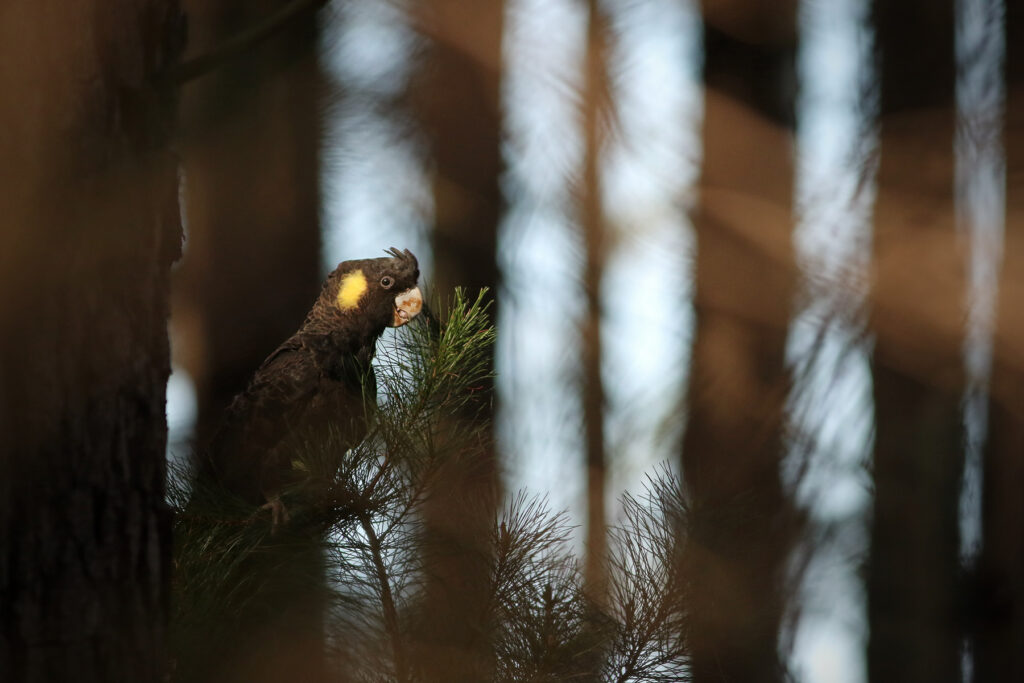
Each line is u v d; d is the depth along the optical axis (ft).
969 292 35.99
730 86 36.60
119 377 33.30
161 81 33.37
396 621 33.83
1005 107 35.96
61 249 32.27
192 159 35.99
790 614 35.55
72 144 32.45
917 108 36.09
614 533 33.86
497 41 36.55
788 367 36.14
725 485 33.94
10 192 31.55
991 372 36.06
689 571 33.76
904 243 36.06
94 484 33.04
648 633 33.73
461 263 36.83
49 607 32.01
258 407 35.04
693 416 36.45
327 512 33.91
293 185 36.58
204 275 36.68
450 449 33.83
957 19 36.09
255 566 33.91
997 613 36.04
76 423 32.65
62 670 32.04
